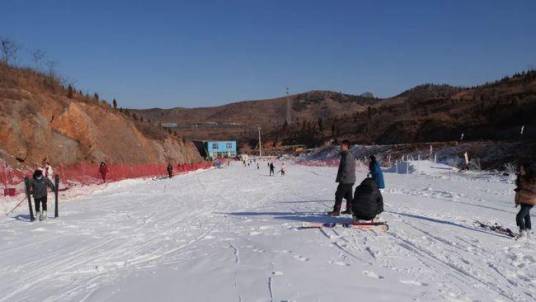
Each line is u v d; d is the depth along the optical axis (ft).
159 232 37.96
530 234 35.29
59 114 123.65
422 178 102.47
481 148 144.36
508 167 110.22
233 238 34.22
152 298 19.84
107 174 113.60
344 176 43.80
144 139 177.17
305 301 18.90
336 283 21.58
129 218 47.78
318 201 61.41
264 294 19.80
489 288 22.48
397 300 19.53
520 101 227.20
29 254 29.58
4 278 23.93
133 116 222.69
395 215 44.62
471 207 52.95
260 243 31.55
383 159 206.49
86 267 25.90
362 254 28.07
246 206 58.70
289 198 68.74
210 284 21.52
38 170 46.73
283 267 24.45
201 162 261.24
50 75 153.17
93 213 52.49
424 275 24.02
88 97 168.14
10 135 100.22
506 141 144.25
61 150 112.57
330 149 313.53
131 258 28.12
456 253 29.25
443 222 40.93
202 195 77.77
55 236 36.27
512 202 58.18
